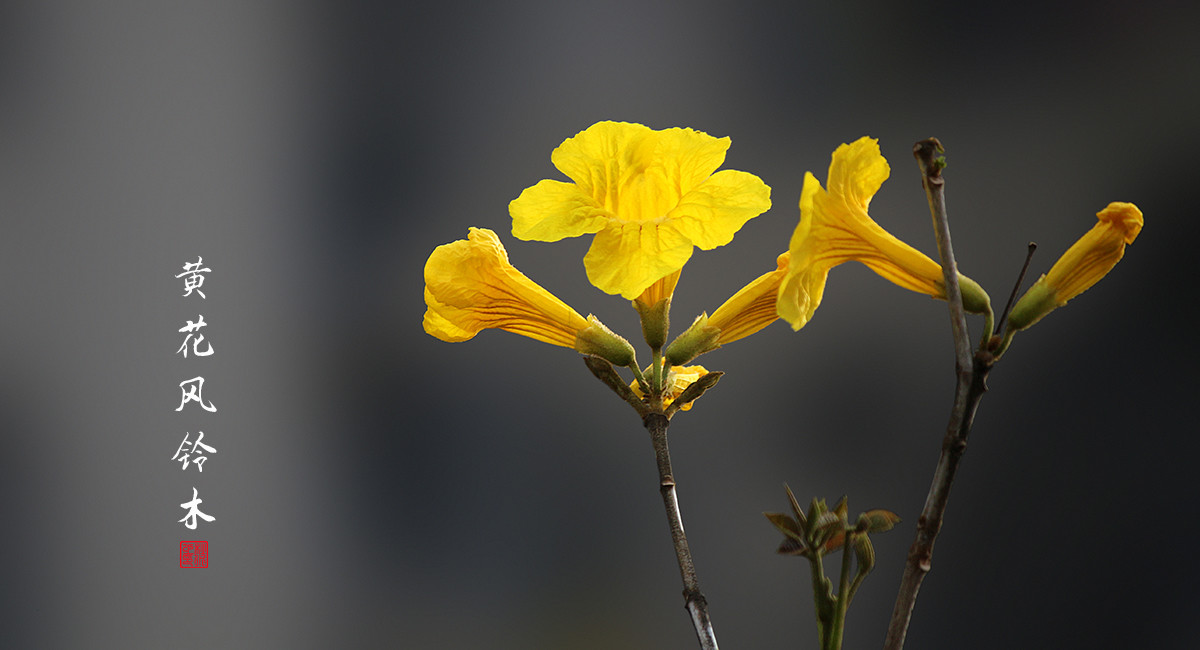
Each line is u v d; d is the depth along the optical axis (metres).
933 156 1.04
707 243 1.08
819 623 1.04
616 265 1.07
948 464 1.03
